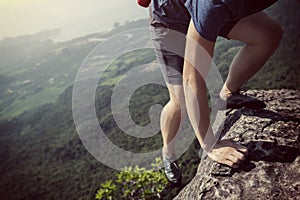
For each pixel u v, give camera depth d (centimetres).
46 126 11594
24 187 7094
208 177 172
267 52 183
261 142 184
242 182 161
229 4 123
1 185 7981
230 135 199
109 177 6000
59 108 12875
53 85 19638
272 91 257
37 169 8331
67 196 6131
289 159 169
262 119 206
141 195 571
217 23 129
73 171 7200
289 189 150
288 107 221
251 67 195
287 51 6862
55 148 8950
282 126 196
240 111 220
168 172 210
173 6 160
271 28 175
